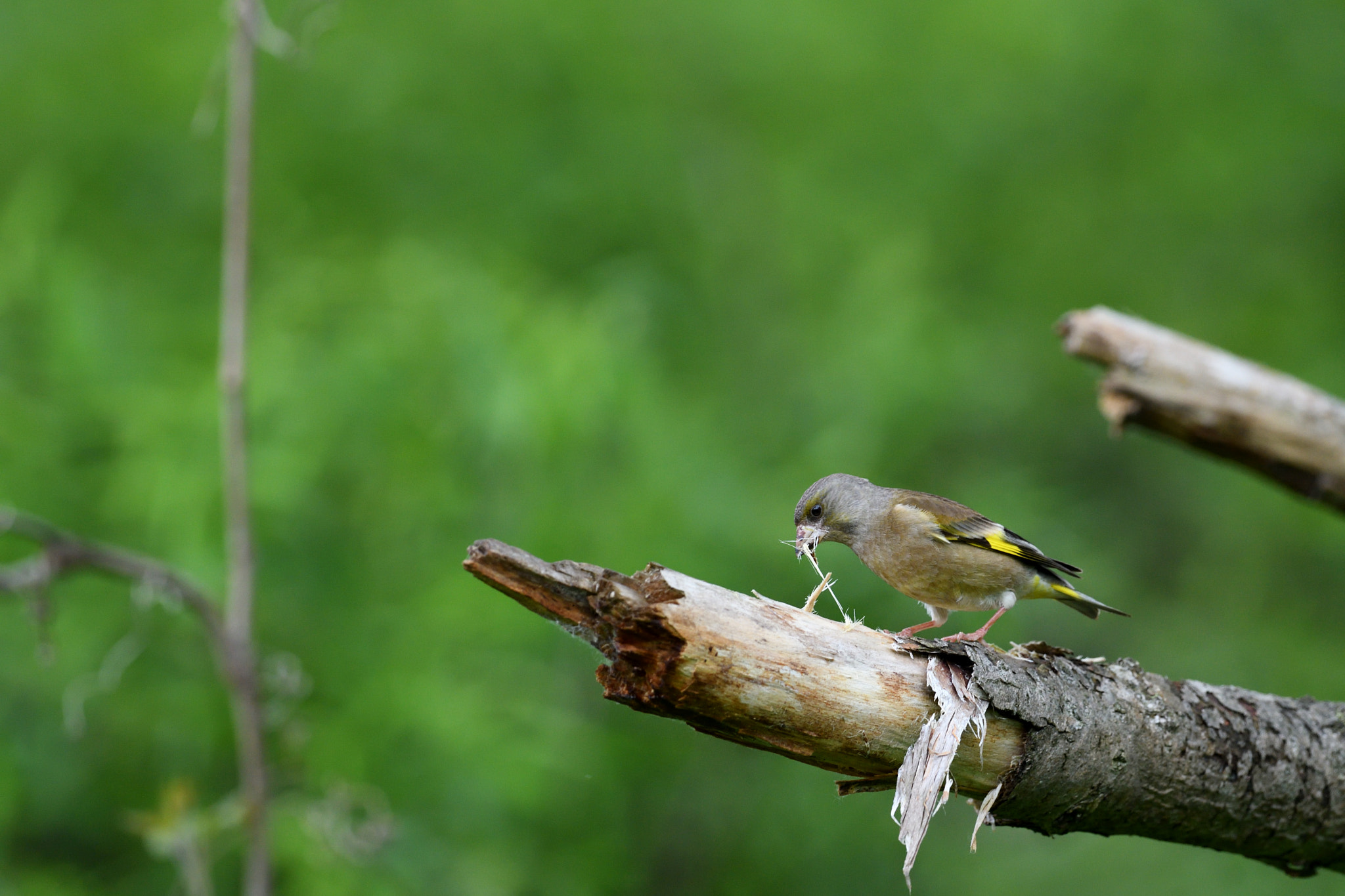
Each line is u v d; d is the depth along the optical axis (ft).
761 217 70.28
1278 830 19.43
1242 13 74.54
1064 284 72.23
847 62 73.82
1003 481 54.80
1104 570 54.60
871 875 49.55
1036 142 74.28
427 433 43.37
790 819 48.44
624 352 44.80
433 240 57.21
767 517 46.68
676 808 49.14
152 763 43.47
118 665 39.32
